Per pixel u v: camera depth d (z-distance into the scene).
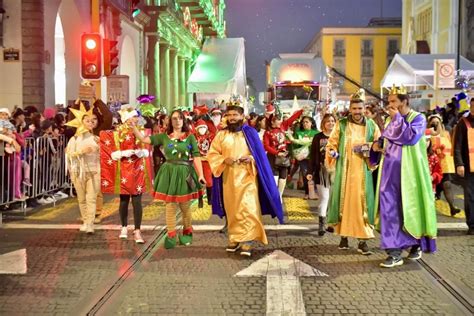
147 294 6.30
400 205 7.36
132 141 8.68
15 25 17.53
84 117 9.42
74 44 20.50
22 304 6.00
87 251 8.18
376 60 89.06
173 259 7.76
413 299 6.16
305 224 10.28
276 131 11.79
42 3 17.73
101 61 13.36
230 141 7.93
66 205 12.11
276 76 28.06
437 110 18.84
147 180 8.88
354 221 7.84
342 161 7.91
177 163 8.31
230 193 7.94
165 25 32.03
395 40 88.44
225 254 8.05
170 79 36.53
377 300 6.13
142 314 5.71
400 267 7.41
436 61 24.16
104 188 8.70
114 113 15.02
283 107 27.38
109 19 23.03
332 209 8.02
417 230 7.34
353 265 7.51
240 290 6.45
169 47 34.56
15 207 11.73
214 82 29.94
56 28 20.44
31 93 17.66
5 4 17.47
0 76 17.59
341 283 6.72
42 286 6.58
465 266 7.43
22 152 11.09
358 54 89.00
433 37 54.31
